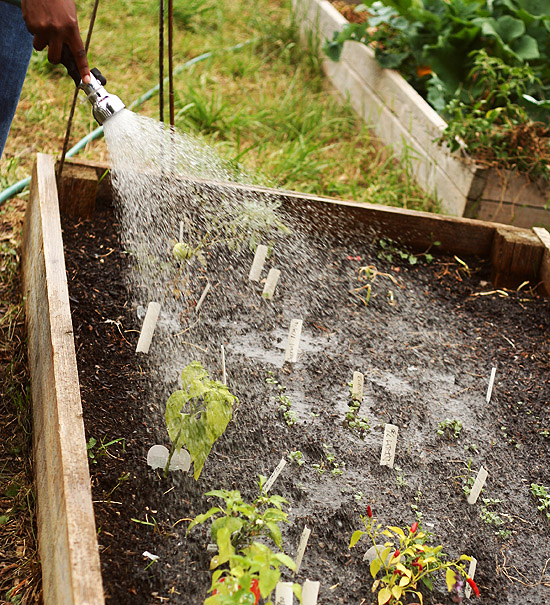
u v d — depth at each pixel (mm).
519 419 2602
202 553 1917
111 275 2924
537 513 2244
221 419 1902
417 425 2508
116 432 2236
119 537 1914
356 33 5000
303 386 2592
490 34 4215
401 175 4488
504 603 1950
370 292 3141
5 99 2578
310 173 4223
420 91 4828
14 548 2057
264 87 5406
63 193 3148
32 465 2277
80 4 5930
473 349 2924
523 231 3396
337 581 1922
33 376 2408
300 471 2244
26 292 2852
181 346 2652
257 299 2986
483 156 3777
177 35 5922
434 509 2197
